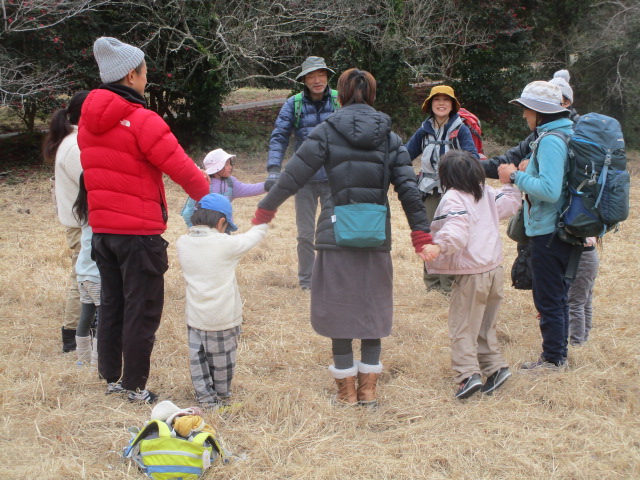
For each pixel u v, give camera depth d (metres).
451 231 3.35
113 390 3.64
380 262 3.39
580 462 2.98
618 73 15.98
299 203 5.60
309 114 5.51
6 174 11.82
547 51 17.50
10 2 10.97
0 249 6.87
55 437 3.19
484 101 17.06
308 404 3.54
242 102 20.39
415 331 4.78
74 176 3.96
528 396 3.65
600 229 3.63
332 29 14.69
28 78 11.56
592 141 3.62
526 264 4.17
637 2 16.22
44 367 3.98
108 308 3.58
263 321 5.01
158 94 14.41
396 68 15.80
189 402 3.66
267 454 3.05
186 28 13.16
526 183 3.62
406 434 3.24
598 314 5.03
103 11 13.22
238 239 3.42
